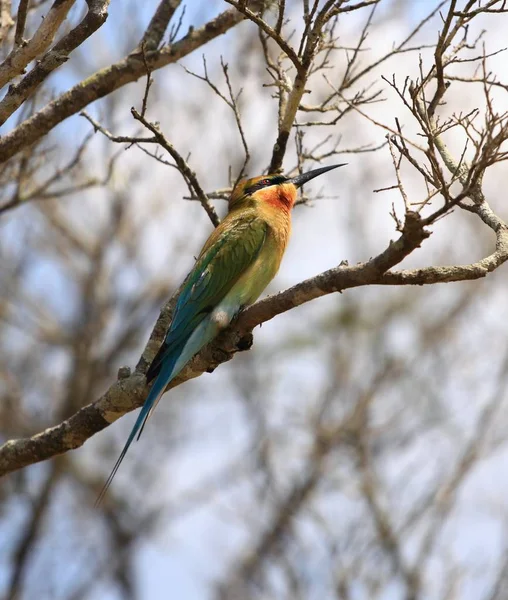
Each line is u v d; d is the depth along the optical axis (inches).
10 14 331.3
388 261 256.7
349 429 606.9
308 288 280.4
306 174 386.3
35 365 764.0
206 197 354.0
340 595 495.8
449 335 640.4
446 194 241.6
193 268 352.8
